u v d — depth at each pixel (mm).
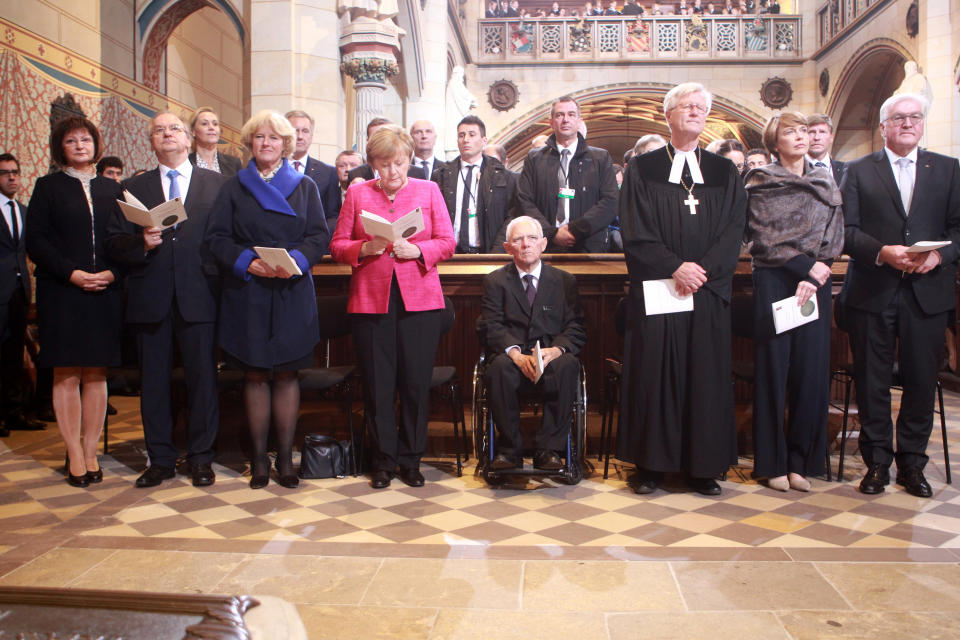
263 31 6961
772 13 17844
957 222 3676
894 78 14836
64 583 2564
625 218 3816
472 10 17828
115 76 8062
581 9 19078
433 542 2996
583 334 4086
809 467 3834
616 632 2209
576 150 4992
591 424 4695
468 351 4918
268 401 3928
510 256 4809
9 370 5387
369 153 3869
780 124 3814
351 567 2715
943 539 3014
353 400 5090
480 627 2242
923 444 3725
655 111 20516
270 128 3828
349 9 7238
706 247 3730
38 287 3850
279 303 3812
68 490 3826
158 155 3973
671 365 3682
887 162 3764
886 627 2221
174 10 8695
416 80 11398
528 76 17766
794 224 3734
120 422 5758
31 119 6629
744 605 2381
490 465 3850
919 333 3664
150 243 3699
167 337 3941
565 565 2729
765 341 3785
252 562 2766
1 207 5309
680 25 17578
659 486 3918
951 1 11055
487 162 5395
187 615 1012
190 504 3562
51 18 6930
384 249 3754
